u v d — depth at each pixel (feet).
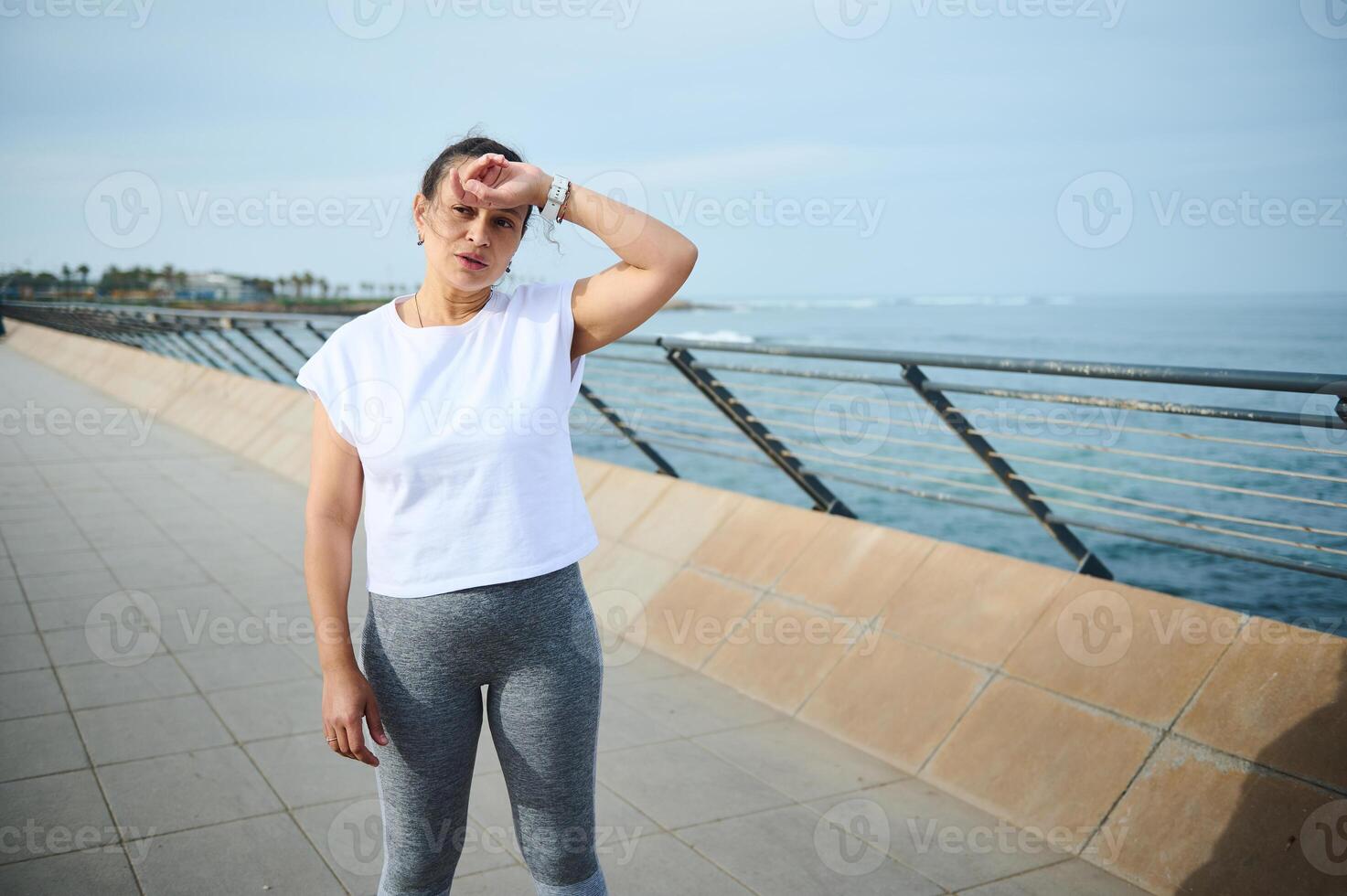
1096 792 8.50
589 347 4.79
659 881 7.74
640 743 10.54
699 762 10.09
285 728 10.71
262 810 8.82
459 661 4.47
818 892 7.62
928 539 12.12
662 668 13.00
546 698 4.54
